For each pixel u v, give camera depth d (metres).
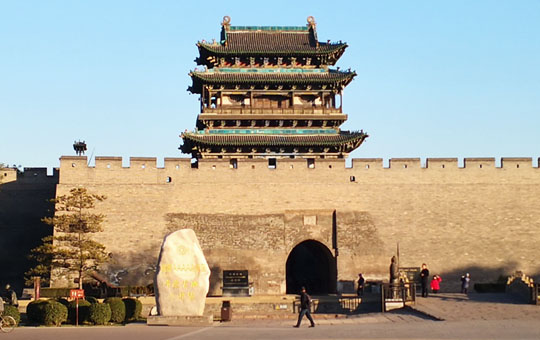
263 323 60.53
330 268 90.50
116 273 85.56
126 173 87.75
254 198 88.50
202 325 57.94
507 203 90.62
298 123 101.62
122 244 86.44
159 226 87.12
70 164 87.31
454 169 90.75
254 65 102.94
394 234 88.94
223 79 99.88
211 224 87.69
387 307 67.50
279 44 105.44
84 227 79.88
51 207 93.44
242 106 102.06
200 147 97.94
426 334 48.19
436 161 90.75
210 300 75.88
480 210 90.25
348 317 66.56
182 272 59.25
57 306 60.75
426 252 88.88
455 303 67.31
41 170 94.19
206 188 88.31
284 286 86.94
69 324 61.84
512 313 59.72
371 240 88.62
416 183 90.12
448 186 90.38
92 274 83.12
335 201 89.19
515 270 89.38
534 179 91.38
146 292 82.12
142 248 86.50
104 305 61.59
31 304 61.53
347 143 98.81
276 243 87.62
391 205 89.50
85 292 80.94
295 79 100.94
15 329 55.66
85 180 87.31
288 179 89.19
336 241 88.25
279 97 103.56
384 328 52.34
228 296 83.44
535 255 89.94
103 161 87.75
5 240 92.50
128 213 87.12
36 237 92.81
